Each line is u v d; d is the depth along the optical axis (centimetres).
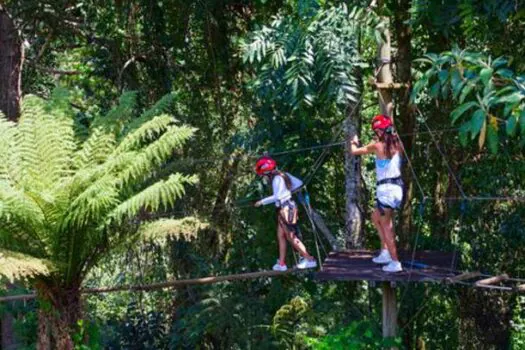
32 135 894
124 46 1446
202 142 1427
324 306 1212
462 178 1241
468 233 1259
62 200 856
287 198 970
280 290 1263
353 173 1115
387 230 883
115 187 897
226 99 1441
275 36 979
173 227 884
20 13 1394
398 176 882
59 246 894
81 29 1450
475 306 1306
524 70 956
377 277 861
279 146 1224
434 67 721
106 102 1520
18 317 1266
